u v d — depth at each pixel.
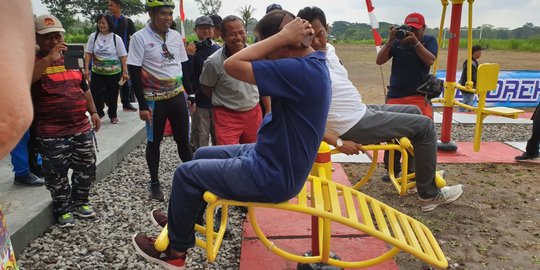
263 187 2.17
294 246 3.49
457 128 8.15
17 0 0.88
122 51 6.99
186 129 4.33
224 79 3.82
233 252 3.44
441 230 3.86
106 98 7.04
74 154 3.75
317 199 2.44
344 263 2.69
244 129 4.05
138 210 4.15
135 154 6.11
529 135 7.57
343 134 3.20
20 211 3.59
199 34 5.00
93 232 3.69
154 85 4.08
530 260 3.37
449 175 5.33
